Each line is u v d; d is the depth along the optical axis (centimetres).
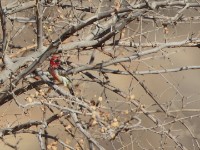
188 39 1988
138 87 3039
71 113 1789
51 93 2036
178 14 1842
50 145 1903
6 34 1883
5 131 2036
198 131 2209
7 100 2044
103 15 1678
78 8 2256
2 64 2108
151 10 1698
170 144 2230
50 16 2292
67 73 1908
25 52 2277
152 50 1950
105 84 2138
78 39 2092
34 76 2028
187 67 2027
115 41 2069
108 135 1719
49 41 2212
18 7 2159
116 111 1941
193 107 2905
